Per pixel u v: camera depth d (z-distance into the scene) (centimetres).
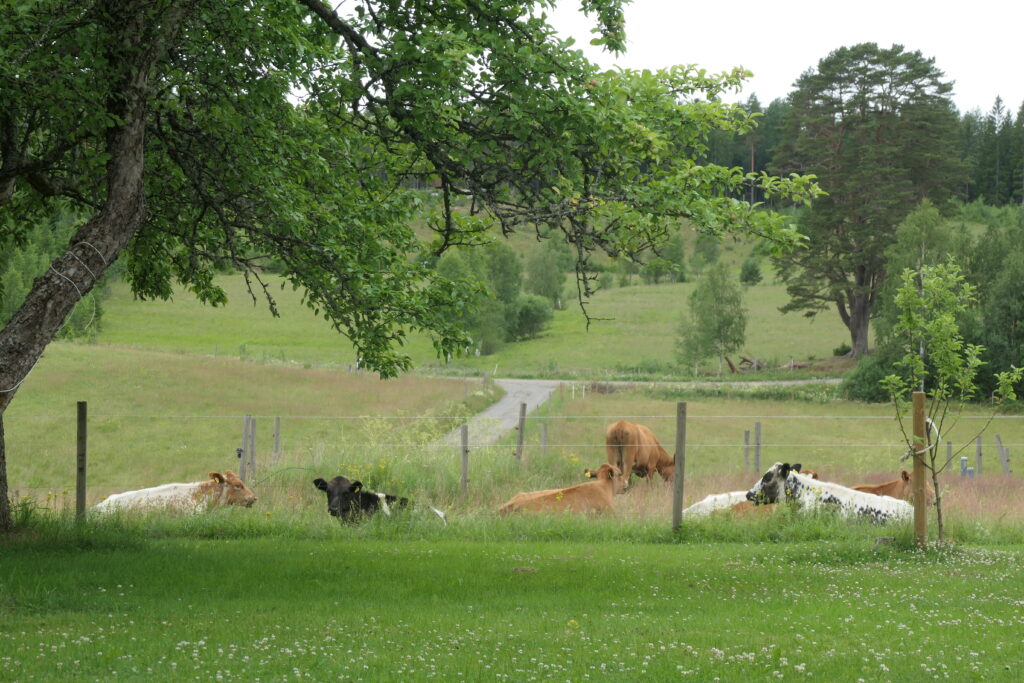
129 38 1083
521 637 748
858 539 1370
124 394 4700
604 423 4341
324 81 1245
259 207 1312
